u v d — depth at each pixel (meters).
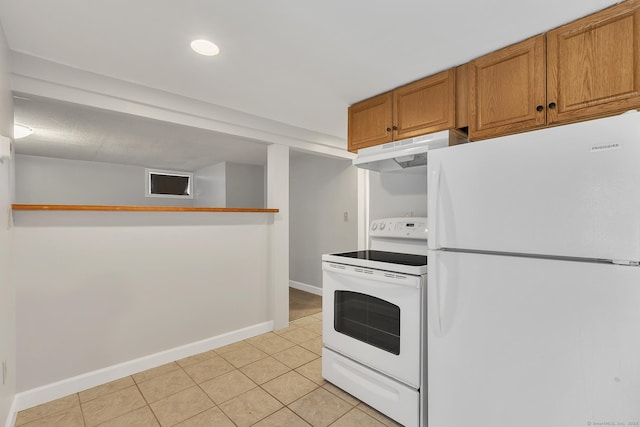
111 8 1.39
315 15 1.44
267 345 2.90
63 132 3.39
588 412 1.14
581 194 1.15
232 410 1.92
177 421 1.82
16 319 1.90
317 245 4.88
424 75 2.04
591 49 1.40
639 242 1.04
